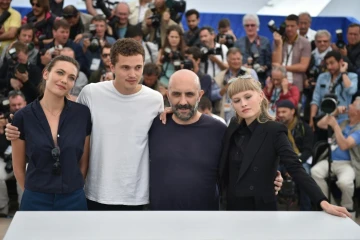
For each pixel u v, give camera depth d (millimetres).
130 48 4266
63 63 4223
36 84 8414
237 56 8672
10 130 4242
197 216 3562
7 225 7445
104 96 4477
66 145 4227
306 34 10430
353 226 3412
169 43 9164
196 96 4242
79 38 9477
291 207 8305
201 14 11680
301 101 9312
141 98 4496
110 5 10469
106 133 4449
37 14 9938
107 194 4457
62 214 3562
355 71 9148
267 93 8758
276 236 3236
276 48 9695
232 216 3578
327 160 8055
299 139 8039
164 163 4332
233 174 4227
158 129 4438
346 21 11297
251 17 9695
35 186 4227
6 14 9711
